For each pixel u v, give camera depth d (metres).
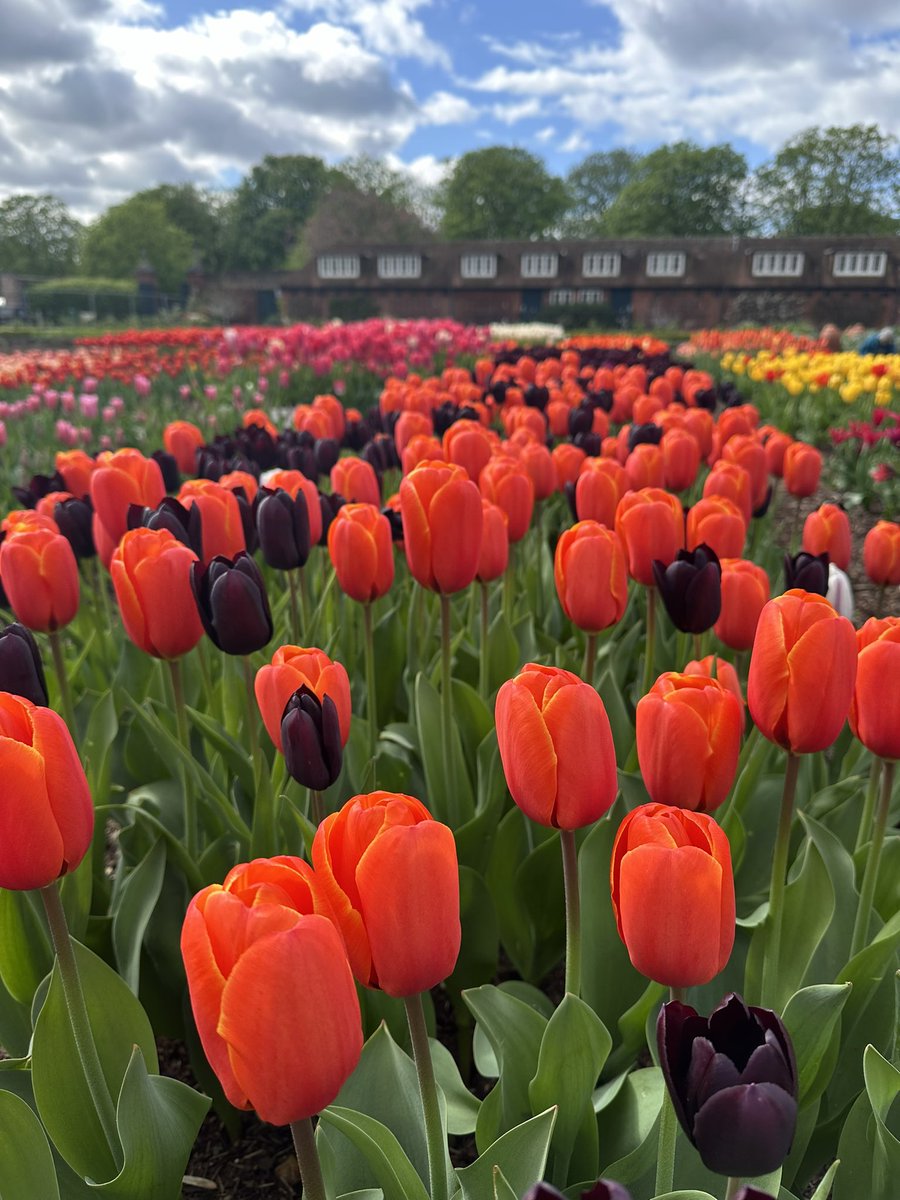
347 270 67.19
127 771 3.17
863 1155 1.61
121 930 2.24
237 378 13.21
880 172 81.44
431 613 3.60
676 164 83.44
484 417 5.79
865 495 8.61
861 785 2.69
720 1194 1.54
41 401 11.48
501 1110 1.67
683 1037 0.90
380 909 1.04
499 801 2.60
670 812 1.17
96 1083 1.53
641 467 3.81
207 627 2.08
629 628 4.07
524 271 65.25
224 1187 2.19
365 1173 1.60
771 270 61.97
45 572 2.40
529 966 2.71
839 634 1.50
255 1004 0.84
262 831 2.34
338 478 3.69
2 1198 1.32
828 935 2.08
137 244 92.38
